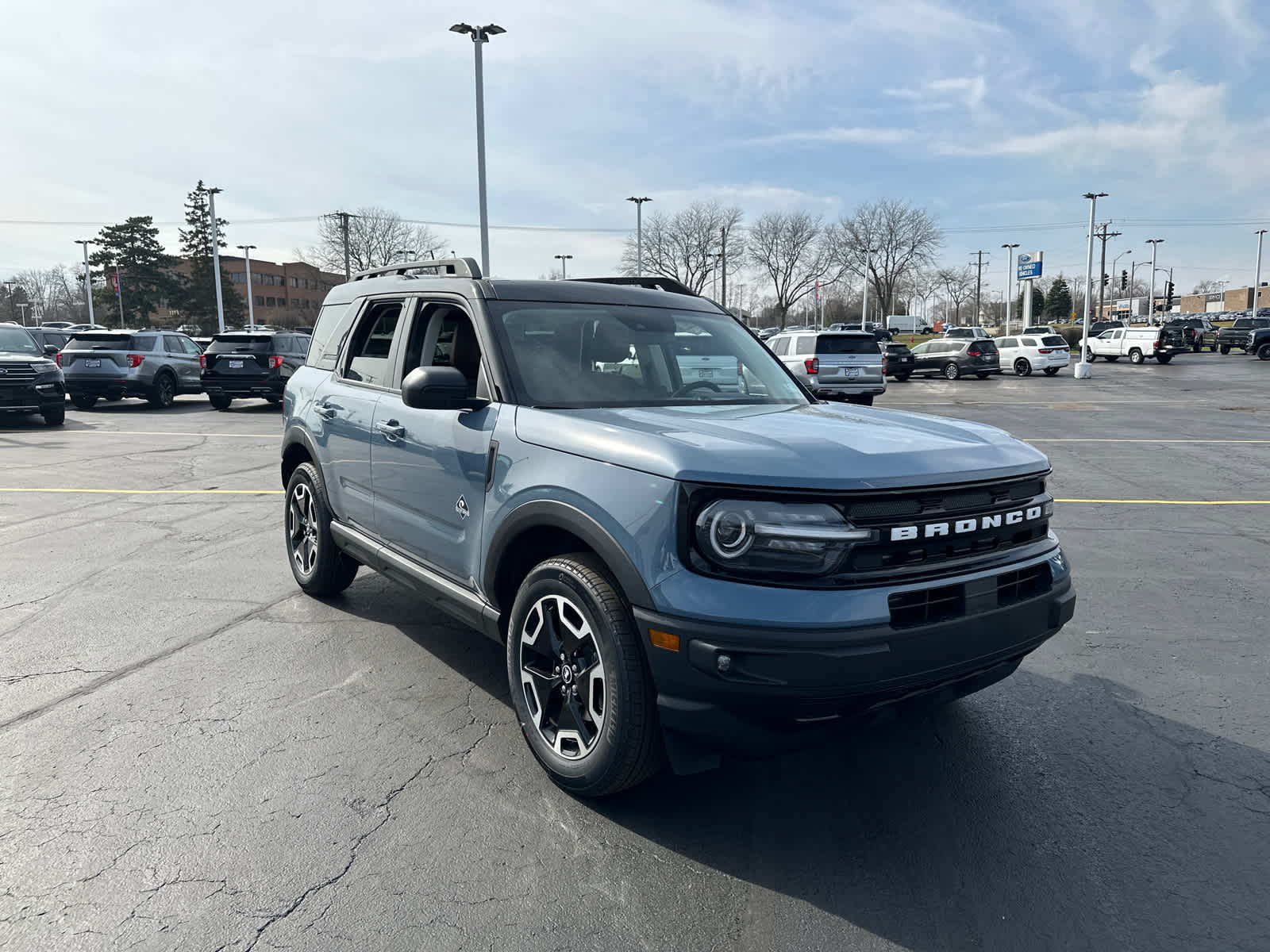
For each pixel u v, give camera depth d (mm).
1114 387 27297
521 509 3006
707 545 2467
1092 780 3166
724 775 3184
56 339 24188
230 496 8547
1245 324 43812
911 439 2838
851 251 71938
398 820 2832
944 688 2686
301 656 4262
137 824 2773
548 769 3021
